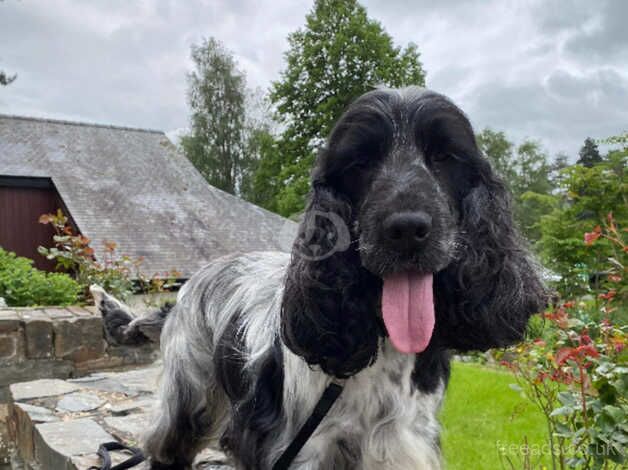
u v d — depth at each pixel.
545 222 2.40
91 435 0.72
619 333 0.54
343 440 0.42
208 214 4.43
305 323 0.40
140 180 4.58
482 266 0.40
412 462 0.41
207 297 0.59
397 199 0.35
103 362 1.20
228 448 0.49
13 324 1.13
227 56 8.53
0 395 1.12
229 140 8.37
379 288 0.40
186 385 0.58
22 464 0.84
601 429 0.47
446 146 0.39
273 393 0.45
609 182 2.34
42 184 4.11
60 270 3.26
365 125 0.39
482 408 1.05
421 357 0.42
